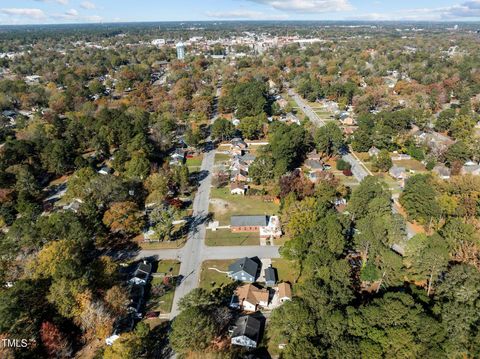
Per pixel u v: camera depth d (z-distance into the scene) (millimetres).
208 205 97188
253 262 72375
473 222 76562
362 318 49906
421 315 49156
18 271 62031
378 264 65938
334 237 65688
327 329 50062
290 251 68250
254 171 104750
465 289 52250
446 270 60469
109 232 82438
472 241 67875
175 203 93688
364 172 115938
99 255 77062
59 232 70438
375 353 46406
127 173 101812
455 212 81312
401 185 106000
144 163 102625
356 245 70750
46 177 115000
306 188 91750
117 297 57469
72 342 54688
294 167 118188
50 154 113312
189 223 88938
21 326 51031
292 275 70562
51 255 60219
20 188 99312
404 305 50125
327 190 91250
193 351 49938
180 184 103312
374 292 64000
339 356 46531
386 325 49188
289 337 51625
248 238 82750
